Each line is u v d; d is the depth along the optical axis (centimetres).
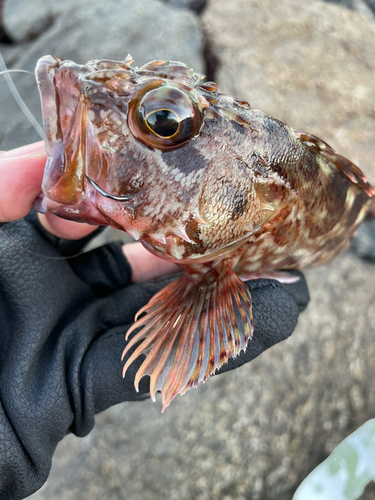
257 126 10
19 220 11
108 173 9
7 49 38
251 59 36
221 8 39
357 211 14
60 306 11
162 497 23
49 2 38
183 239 9
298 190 11
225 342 10
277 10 39
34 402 10
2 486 10
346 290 29
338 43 37
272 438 25
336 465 26
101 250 13
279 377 26
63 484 23
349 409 27
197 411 24
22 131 31
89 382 10
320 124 34
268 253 12
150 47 34
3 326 11
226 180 9
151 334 10
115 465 23
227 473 24
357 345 28
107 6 35
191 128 8
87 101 8
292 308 11
